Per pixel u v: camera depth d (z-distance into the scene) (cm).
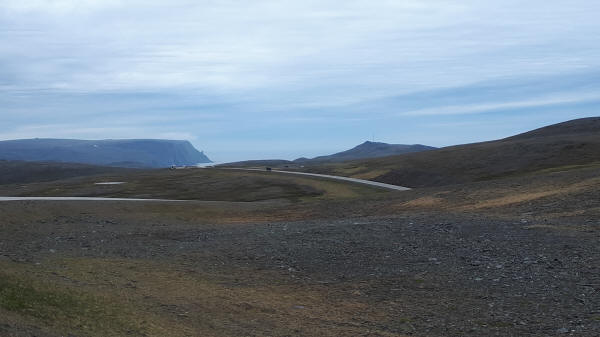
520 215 2683
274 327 1155
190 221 3797
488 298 1375
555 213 2577
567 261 1633
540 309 1268
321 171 13900
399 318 1252
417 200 4122
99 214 3716
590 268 1544
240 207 4653
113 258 1970
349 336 1116
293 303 1369
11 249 2209
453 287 1485
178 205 4494
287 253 2003
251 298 1392
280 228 2764
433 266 1706
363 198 4728
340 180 9969
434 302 1366
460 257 1788
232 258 1978
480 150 12406
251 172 13575
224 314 1224
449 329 1168
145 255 2080
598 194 2847
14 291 1037
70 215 3566
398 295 1439
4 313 886
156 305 1225
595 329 1116
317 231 2427
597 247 1748
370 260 1830
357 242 2108
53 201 3966
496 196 3656
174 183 11456
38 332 823
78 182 13638
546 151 10944
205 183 11038
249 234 2597
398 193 4822
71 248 2273
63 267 1612
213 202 4881
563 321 1177
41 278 1284
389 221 2633
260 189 9200
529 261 1669
